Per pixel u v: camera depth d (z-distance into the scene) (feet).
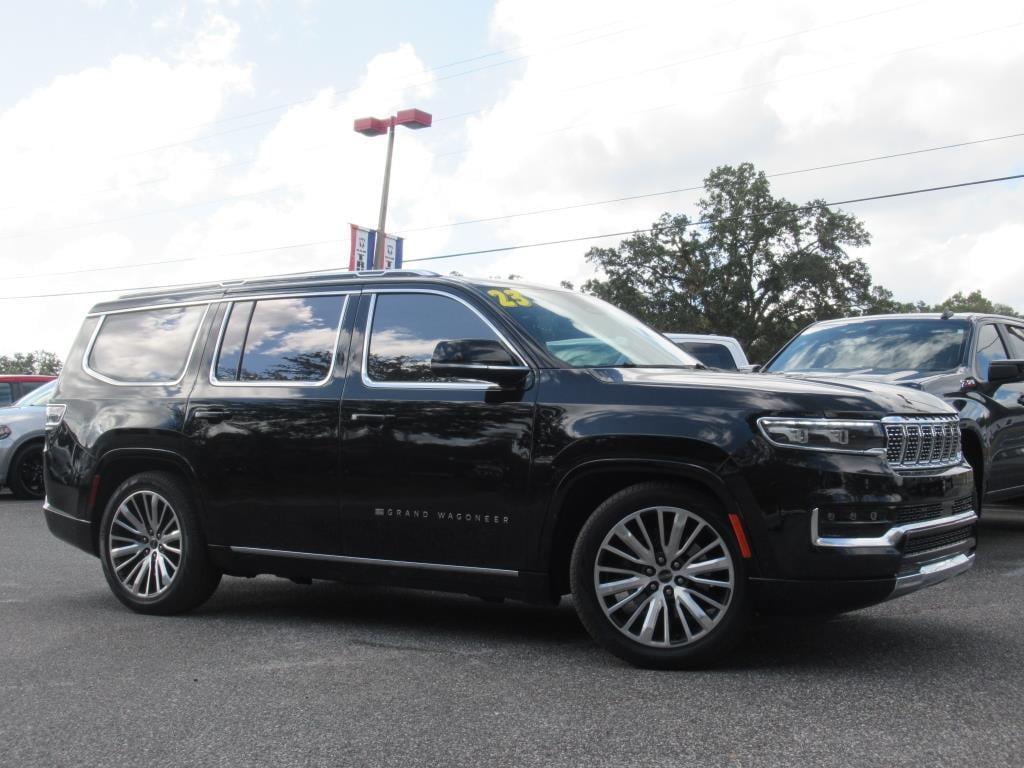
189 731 12.21
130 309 21.50
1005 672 14.37
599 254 192.03
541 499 15.52
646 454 14.78
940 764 10.66
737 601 14.30
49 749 11.68
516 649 16.24
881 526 14.12
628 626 14.87
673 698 13.19
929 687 13.57
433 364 15.89
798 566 13.99
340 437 17.43
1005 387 27.37
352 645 16.65
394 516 16.87
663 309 185.37
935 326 28.25
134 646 16.76
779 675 14.28
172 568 19.38
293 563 18.08
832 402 14.42
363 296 18.34
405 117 87.15
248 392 18.78
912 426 14.90
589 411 15.31
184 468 19.17
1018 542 28.14
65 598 21.38
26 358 222.07
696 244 185.16
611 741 11.54
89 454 20.40
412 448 16.69
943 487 15.19
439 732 11.98
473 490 16.11
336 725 12.32
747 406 14.43
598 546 15.05
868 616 18.28
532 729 12.02
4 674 14.97
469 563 16.24
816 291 183.83
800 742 11.39
